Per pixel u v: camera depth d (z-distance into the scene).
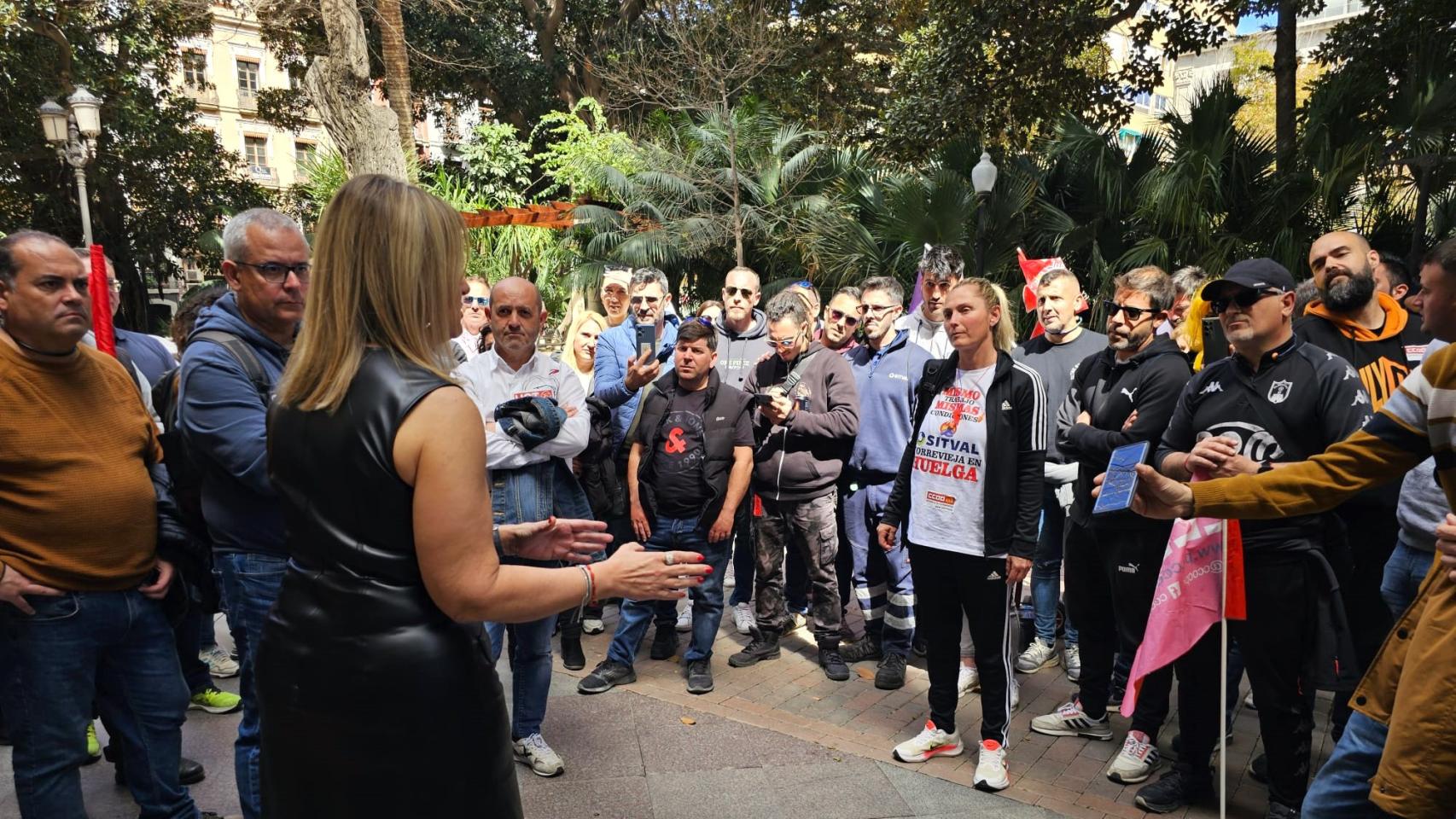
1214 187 9.72
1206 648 3.16
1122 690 4.08
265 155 39.34
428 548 1.39
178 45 21.72
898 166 14.69
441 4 19.42
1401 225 9.70
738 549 5.26
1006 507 3.24
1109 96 14.40
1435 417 1.93
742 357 5.44
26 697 2.39
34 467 2.35
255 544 2.47
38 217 19.00
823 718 4.00
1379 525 3.12
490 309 3.63
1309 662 2.79
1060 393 4.59
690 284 16.92
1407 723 1.84
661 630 4.75
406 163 11.74
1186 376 3.42
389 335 1.45
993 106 14.38
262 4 18.58
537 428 3.38
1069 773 3.51
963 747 3.70
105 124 18.47
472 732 1.47
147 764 2.64
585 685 4.23
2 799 3.16
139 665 2.60
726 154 15.51
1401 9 12.50
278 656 1.47
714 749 3.64
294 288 2.51
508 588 1.44
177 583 2.65
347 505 1.41
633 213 15.77
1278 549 2.79
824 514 4.45
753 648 4.70
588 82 22.81
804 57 18.50
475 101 24.16
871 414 4.68
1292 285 2.82
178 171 20.62
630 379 4.21
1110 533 3.48
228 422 2.37
